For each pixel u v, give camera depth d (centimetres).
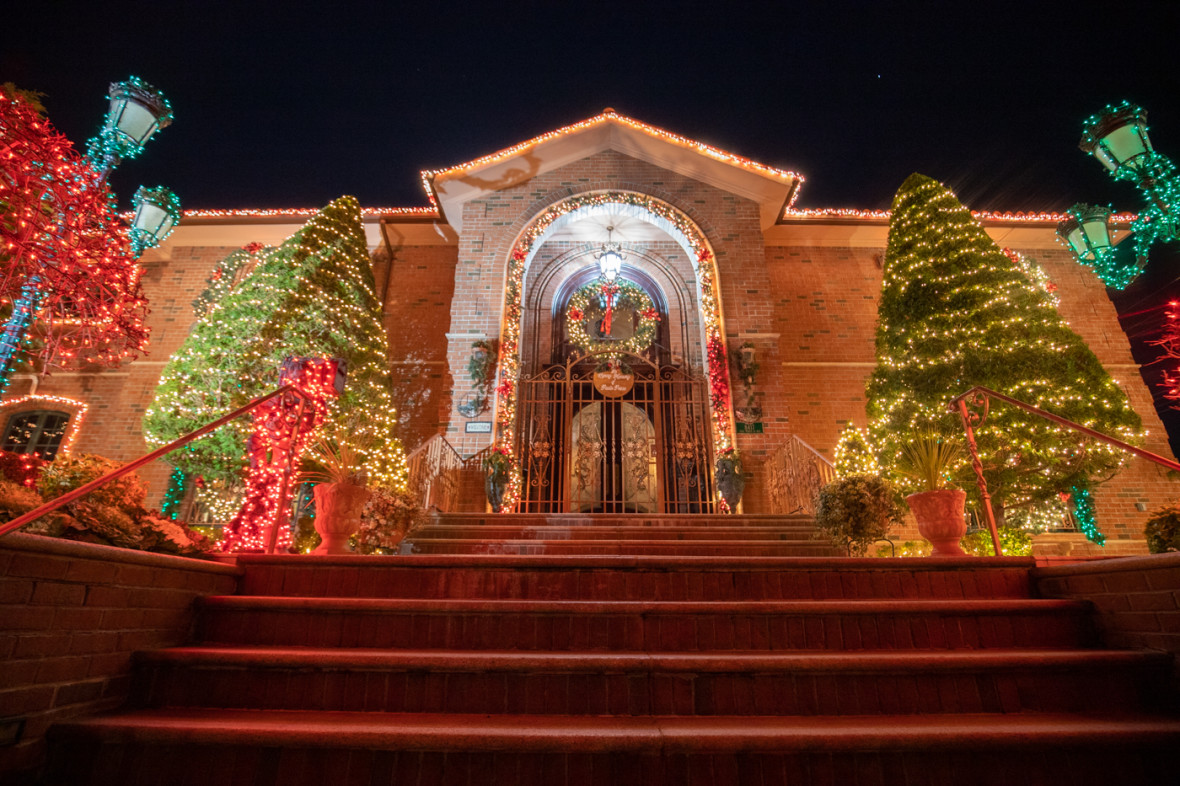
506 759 232
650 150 1217
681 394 1186
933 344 823
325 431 694
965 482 731
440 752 232
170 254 1270
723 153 1171
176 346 1184
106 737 227
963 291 840
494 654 284
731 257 1149
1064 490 766
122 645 266
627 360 1257
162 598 294
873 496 515
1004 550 758
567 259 1315
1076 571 339
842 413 1209
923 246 905
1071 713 273
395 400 1209
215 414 796
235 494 867
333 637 311
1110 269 777
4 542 213
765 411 1041
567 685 273
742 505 983
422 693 271
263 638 311
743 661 276
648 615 317
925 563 371
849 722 257
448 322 1262
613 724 252
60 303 348
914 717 268
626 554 568
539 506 1012
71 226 320
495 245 1145
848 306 1287
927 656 282
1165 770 237
